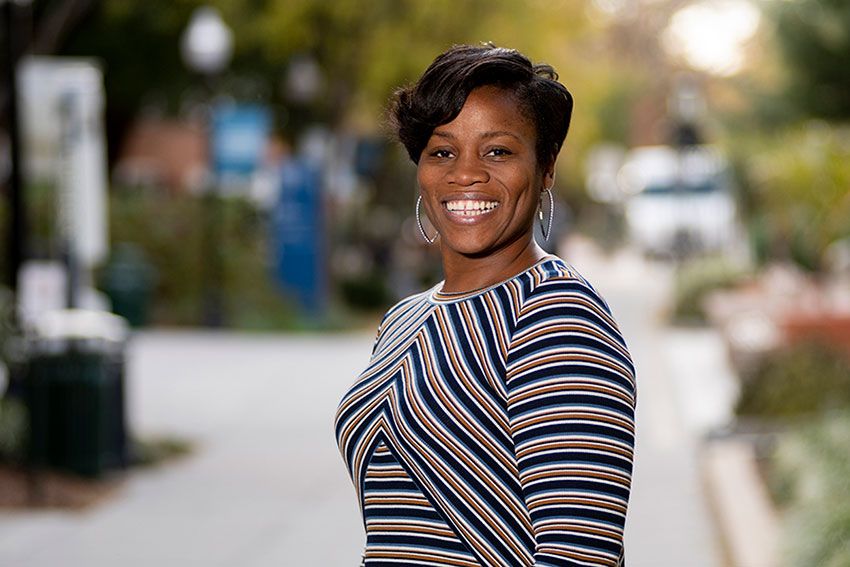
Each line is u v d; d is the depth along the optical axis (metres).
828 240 15.91
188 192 26.00
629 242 63.66
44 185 21.52
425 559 2.65
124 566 8.53
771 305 16.78
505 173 2.77
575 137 34.50
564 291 2.62
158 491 10.90
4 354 11.09
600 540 2.46
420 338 2.74
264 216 26.41
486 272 2.81
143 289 24.03
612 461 2.49
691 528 9.24
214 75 23.98
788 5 19.23
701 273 25.70
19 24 11.61
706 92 48.66
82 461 10.96
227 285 25.47
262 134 24.58
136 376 18.03
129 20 29.95
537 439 2.52
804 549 7.37
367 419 2.77
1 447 10.96
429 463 2.65
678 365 19.14
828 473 8.41
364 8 26.81
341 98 29.00
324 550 8.97
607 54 60.91
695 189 39.97
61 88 13.96
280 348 21.48
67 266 14.06
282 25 26.72
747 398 12.44
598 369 2.54
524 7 27.91
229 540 9.26
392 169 33.97
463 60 2.79
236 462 12.17
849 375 12.41
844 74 19.55
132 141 44.34
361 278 29.84
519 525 2.57
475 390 2.62
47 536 9.36
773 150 16.89
